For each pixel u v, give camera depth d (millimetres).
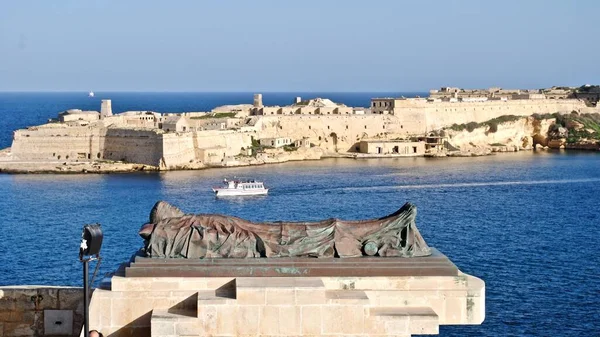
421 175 185875
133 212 126500
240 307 22312
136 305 22906
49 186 160125
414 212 24344
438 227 110188
